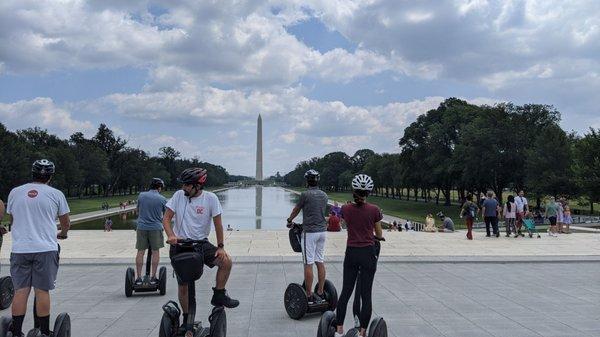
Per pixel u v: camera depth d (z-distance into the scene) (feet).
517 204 71.15
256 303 29.58
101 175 340.80
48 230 18.30
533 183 183.11
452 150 228.43
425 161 244.01
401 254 51.19
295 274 39.47
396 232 78.02
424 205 275.18
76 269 42.04
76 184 315.78
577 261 46.80
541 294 32.27
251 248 54.90
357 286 19.39
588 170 159.33
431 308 28.32
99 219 178.19
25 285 17.99
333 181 611.06
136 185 416.46
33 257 17.88
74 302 29.60
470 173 202.39
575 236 72.33
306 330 23.88
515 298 31.04
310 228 25.63
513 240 66.13
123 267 43.09
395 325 24.71
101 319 25.63
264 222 184.24
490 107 212.43
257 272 40.37
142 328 23.94
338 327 18.81
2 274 37.09
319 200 25.79
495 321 25.49
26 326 24.32
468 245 59.82
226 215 221.25
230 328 24.18
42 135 366.63
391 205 287.28
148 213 31.32
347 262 19.07
